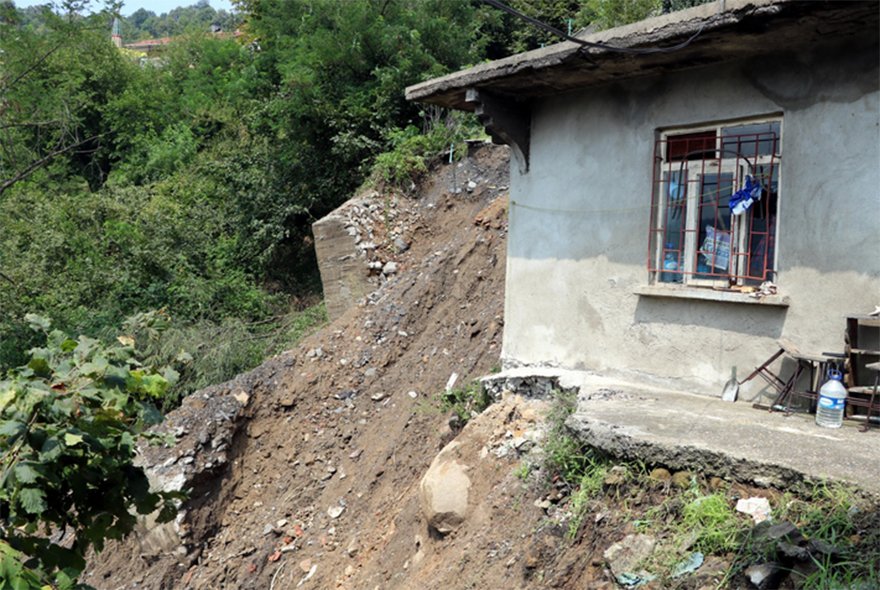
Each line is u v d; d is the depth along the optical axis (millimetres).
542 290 7762
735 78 5945
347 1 17516
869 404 4785
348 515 8859
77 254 17938
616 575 3672
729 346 5980
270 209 17203
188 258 17562
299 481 9938
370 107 16672
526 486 5262
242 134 23078
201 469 9758
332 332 12008
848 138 5254
